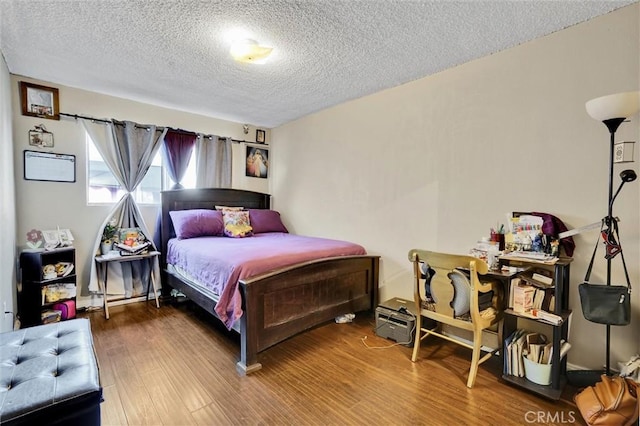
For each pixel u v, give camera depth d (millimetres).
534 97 2277
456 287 2131
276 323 2400
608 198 1945
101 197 3525
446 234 2791
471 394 1963
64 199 3262
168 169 3908
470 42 2316
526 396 1945
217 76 2951
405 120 3088
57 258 3113
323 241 3445
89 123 3352
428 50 2432
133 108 3662
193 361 2320
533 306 2041
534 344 2080
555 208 2197
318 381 2092
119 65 2734
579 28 2078
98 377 1394
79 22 2078
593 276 2062
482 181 2555
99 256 3254
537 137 2268
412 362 2357
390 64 2674
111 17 2020
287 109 3975
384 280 3303
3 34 2215
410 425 1686
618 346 1992
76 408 1260
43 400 1186
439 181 2828
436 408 1828
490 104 2500
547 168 2229
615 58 1957
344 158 3732
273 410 1793
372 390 1997
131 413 1750
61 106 3221
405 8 1909
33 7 1906
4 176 2357
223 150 4383
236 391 1967
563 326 2062
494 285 2197
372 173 3412
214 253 2713
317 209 4129
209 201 4191
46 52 2492
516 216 2324
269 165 4938
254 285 2227
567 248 2115
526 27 2119
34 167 3074
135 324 3000
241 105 3812
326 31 2172
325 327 3035
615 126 1771
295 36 2240
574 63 2104
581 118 2086
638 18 1877
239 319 2256
